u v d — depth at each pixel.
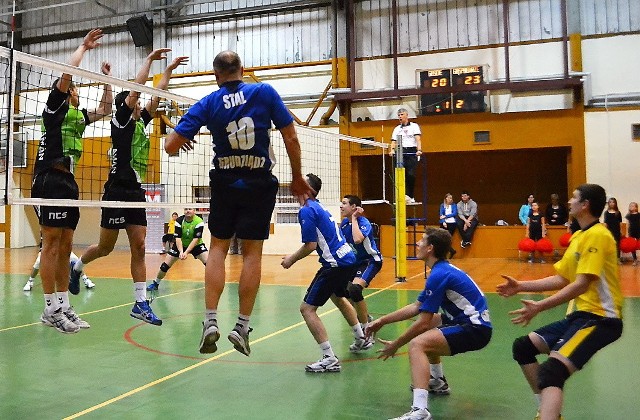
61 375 4.47
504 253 14.36
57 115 4.08
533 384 3.20
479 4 15.22
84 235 21.48
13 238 20.81
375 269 5.46
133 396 3.93
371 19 15.96
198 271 12.22
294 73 16.58
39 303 7.98
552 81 14.12
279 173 14.79
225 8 17.31
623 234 13.87
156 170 15.83
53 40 19.09
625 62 14.27
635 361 4.73
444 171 17.23
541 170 16.50
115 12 17.55
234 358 4.99
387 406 3.68
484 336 3.51
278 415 3.52
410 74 15.64
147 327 6.34
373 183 17.53
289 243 16.56
